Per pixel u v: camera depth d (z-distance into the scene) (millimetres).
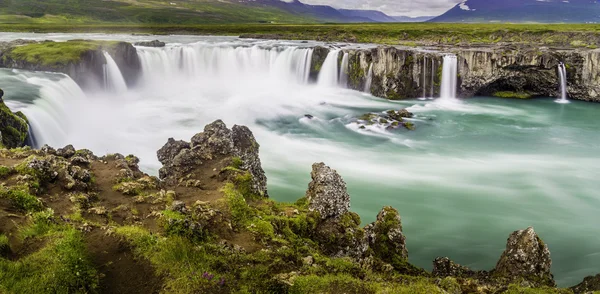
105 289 11648
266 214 18281
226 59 77500
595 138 49375
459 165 39812
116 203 17203
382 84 67938
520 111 62500
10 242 12430
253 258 13828
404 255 20500
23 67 57969
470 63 69688
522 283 17328
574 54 68500
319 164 22203
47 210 14484
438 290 14008
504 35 107375
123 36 124750
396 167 38938
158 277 12156
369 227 20250
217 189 19297
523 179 36406
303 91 71938
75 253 12094
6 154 19969
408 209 30375
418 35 116250
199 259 13047
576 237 26984
